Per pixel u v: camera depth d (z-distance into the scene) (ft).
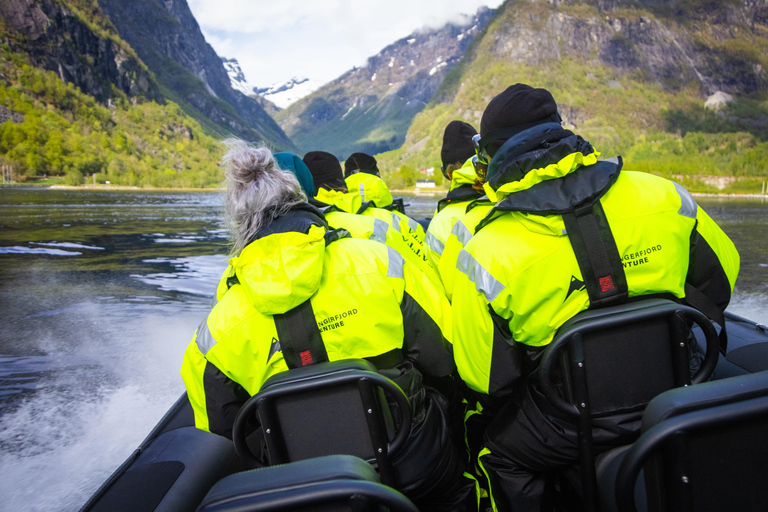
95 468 5.95
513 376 3.76
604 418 3.30
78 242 40.16
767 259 30.37
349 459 2.35
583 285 3.45
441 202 6.50
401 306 3.89
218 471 4.13
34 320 13.67
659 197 3.52
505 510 4.08
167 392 8.40
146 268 25.91
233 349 3.60
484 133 4.12
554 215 3.40
